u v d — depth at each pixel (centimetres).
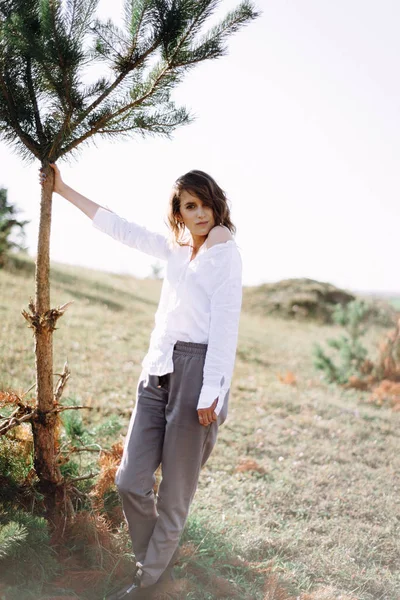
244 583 289
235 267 240
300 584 300
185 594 261
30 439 306
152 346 252
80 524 281
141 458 244
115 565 268
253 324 1348
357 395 795
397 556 351
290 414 644
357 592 304
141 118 282
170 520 243
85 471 339
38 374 284
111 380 632
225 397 248
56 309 281
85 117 275
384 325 1280
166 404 247
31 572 246
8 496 285
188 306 240
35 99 277
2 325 724
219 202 252
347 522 387
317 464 501
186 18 264
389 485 459
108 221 277
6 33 254
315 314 1559
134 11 267
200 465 248
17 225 1080
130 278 1530
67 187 281
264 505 401
